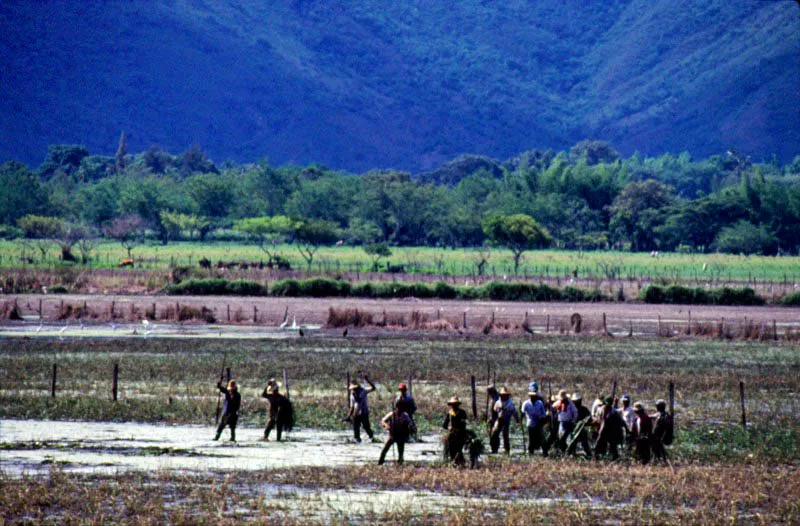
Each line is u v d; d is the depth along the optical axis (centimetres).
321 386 11512
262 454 7962
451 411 7538
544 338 17300
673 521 5972
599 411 7925
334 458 7844
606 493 6588
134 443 8312
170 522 5797
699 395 11462
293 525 5691
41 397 10319
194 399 10381
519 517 5894
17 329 17250
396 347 15588
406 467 7344
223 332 17400
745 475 7306
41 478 6869
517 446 8562
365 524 5769
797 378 12781
